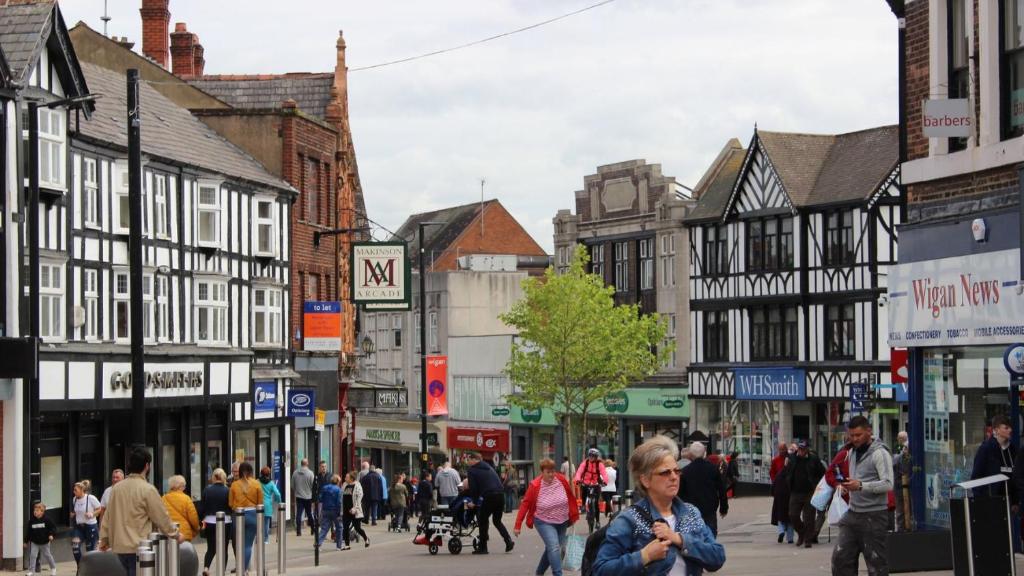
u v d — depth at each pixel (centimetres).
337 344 4869
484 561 2770
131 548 1566
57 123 3350
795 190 6059
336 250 5328
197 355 4028
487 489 3014
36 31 3234
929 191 2161
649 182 7112
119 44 5212
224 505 2545
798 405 6078
